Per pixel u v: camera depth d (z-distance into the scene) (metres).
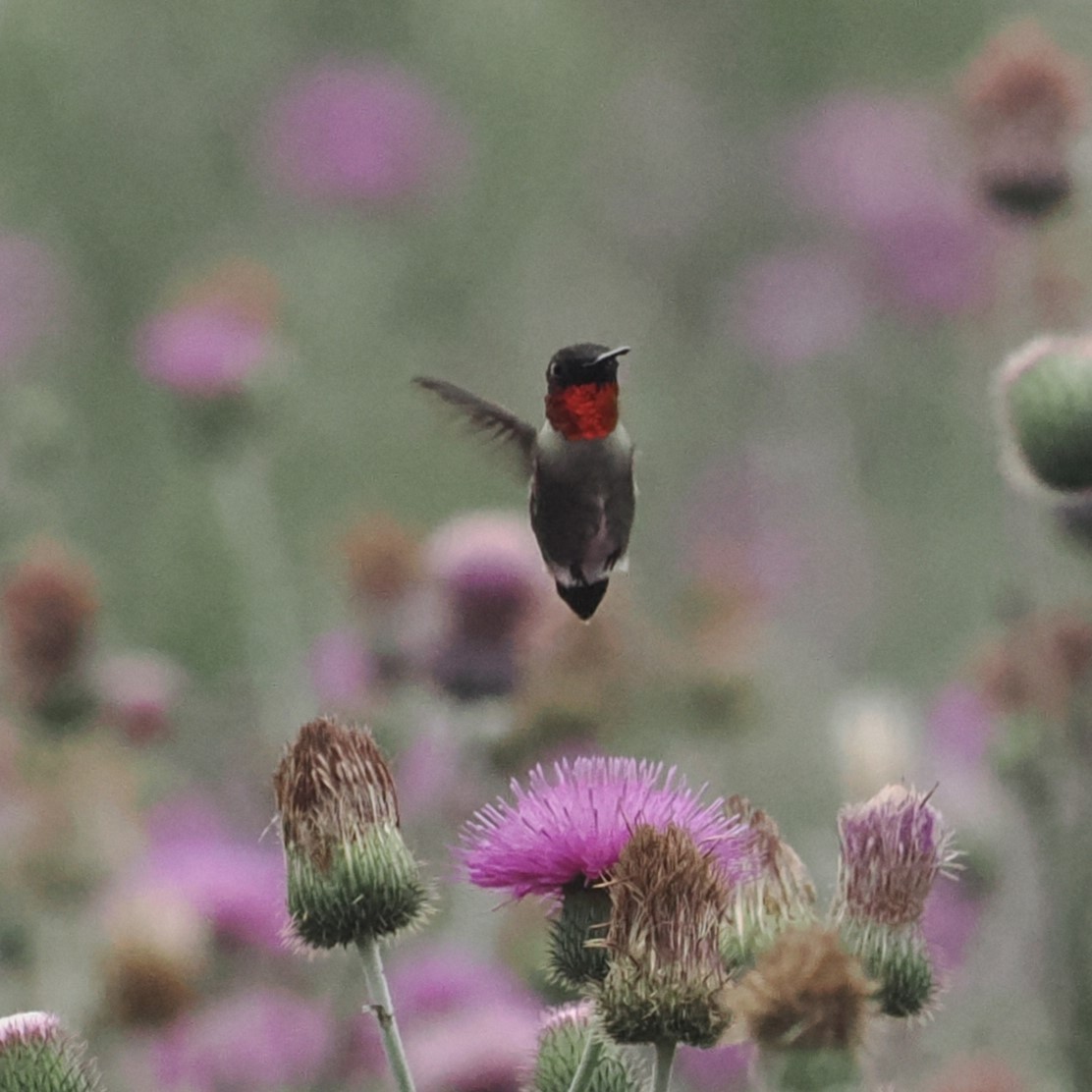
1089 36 20.62
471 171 20.55
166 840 11.72
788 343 20.58
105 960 9.98
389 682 12.01
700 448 20.36
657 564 19.34
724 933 6.16
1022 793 10.74
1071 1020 10.11
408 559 12.10
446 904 10.94
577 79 21.38
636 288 21.69
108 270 19.45
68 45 19.97
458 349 20.08
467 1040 8.58
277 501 16.84
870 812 6.41
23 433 14.52
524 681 11.80
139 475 17.30
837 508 19.39
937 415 20.14
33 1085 6.84
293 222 20.02
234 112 20.20
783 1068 5.34
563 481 6.39
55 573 12.49
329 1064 10.17
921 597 18.52
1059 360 9.10
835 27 22.53
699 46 22.98
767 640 15.09
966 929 10.92
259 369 14.13
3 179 19.47
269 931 10.49
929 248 20.00
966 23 22.12
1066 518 10.73
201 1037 10.20
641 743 13.38
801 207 21.48
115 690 12.66
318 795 6.26
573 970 6.06
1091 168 11.57
